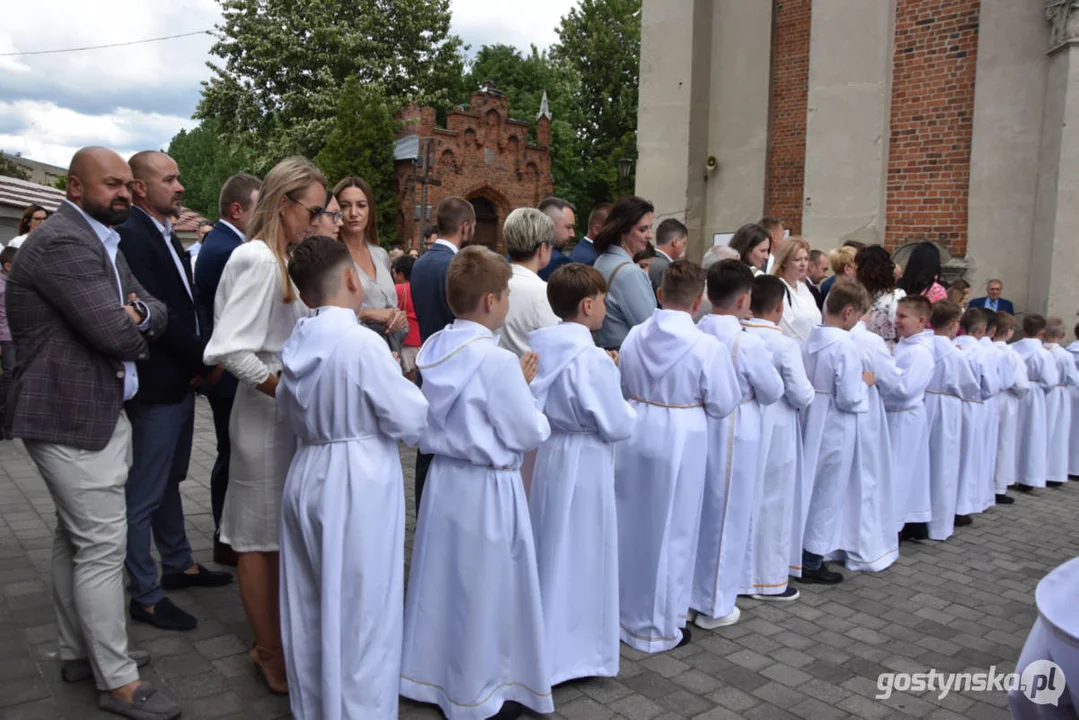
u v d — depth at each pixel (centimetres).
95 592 274
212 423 801
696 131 1212
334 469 258
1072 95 827
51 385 265
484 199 2806
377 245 428
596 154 4144
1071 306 845
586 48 4219
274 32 2808
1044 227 862
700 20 1202
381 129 2519
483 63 4166
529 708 295
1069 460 766
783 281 466
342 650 256
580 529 321
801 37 1141
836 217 1013
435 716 297
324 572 253
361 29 2922
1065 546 536
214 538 430
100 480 272
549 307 373
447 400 286
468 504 287
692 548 363
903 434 511
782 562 425
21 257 267
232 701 295
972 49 923
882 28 971
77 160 273
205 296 380
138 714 279
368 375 256
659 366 357
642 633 359
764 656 357
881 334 538
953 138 941
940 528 541
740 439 381
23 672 309
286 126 2847
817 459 455
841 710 312
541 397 324
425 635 298
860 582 456
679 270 361
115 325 265
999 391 627
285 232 304
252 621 298
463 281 288
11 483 564
